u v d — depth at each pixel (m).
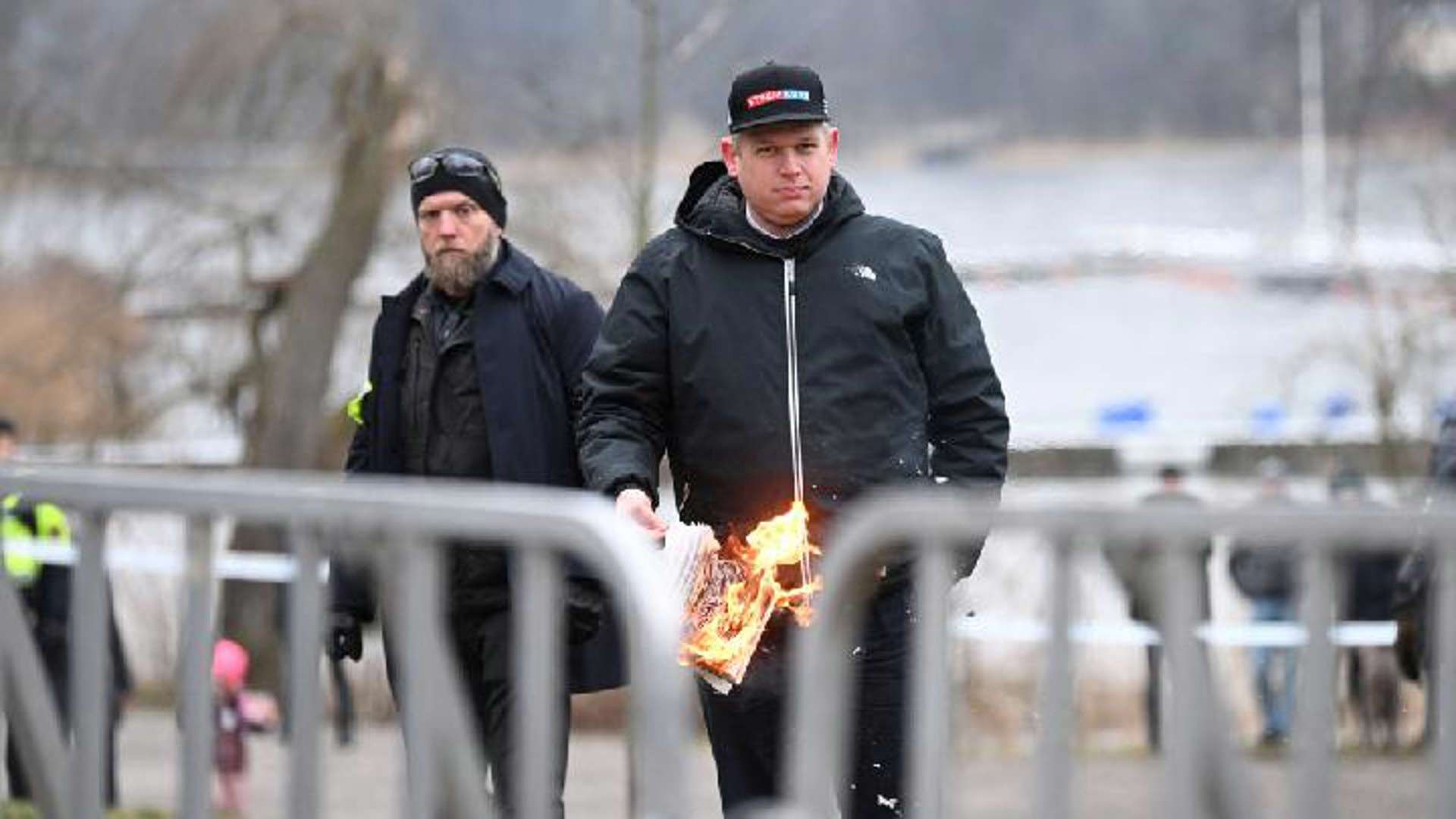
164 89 58.47
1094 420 84.44
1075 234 102.94
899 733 15.60
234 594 52.72
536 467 17.98
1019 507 9.95
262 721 34.56
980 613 41.34
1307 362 60.91
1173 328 93.94
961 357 16.03
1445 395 56.00
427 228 18.08
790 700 15.77
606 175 51.97
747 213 16.09
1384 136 72.06
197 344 61.81
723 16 44.34
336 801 34.31
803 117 15.63
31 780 12.94
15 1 59.53
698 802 31.08
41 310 60.25
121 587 50.66
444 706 10.84
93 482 12.16
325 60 57.72
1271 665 39.19
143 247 60.25
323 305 60.16
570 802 32.81
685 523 16.42
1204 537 9.54
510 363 18.02
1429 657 10.86
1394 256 59.59
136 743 41.38
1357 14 73.88
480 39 56.69
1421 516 9.34
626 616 9.93
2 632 12.89
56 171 59.66
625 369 16.39
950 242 79.44
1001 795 30.52
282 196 60.16
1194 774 9.58
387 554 11.00
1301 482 65.06
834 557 10.38
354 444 18.72
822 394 15.81
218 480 11.71
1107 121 142.25
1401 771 28.95
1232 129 141.25
